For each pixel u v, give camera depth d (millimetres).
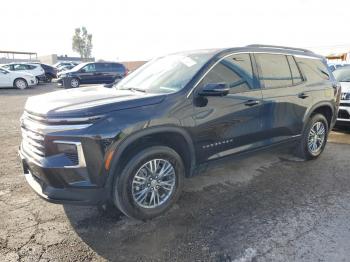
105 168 2770
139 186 3088
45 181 2789
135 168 2980
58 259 2562
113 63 20047
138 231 2986
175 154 3256
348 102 6414
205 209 3406
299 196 3715
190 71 3494
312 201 3578
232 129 3658
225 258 2574
